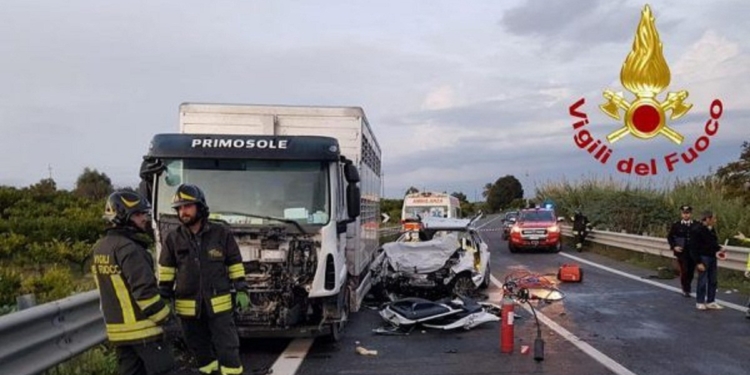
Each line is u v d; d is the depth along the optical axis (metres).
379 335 10.41
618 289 15.34
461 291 13.28
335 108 10.93
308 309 8.99
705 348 9.15
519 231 26.06
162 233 8.87
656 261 20.84
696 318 11.54
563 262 22.19
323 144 9.06
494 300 13.93
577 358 8.63
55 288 11.68
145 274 5.12
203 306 6.46
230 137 9.13
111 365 7.24
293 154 8.98
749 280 15.60
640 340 9.74
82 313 7.04
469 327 10.79
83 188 38.88
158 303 5.18
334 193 9.08
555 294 13.70
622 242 24.09
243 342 9.81
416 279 13.12
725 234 20.98
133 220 5.23
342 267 9.75
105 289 5.18
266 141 9.08
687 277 14.13
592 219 29.02
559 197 38.41
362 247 12.19
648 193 29.30
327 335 9.45
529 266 21.03
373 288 13.83
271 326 8.73
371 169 14.46
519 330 10.61
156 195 9.01
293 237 8.77
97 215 23.80
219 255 6.50
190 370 7.71
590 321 11.35
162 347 5.31
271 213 8.96
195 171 9.10
